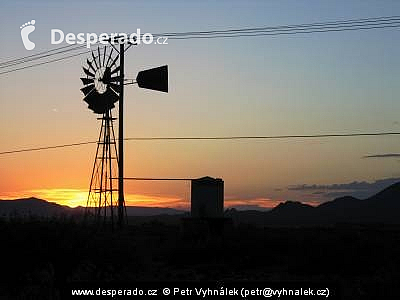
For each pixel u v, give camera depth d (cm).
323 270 3653
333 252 3741
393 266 3206
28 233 2855
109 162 5878
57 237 2883
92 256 2911
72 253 2833
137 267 3116
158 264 3919
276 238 4556
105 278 2602
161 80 5791
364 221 14425
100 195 5828
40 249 2772
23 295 2272
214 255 4209
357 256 3700
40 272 2523
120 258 3041
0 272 2698
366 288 2403
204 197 5672
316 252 3769
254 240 4494
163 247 4456
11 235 2792
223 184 5759
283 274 3525
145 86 5791
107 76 5894
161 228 6644
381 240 4497
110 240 3094
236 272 3625
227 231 5244
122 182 5575
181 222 5672
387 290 2330
